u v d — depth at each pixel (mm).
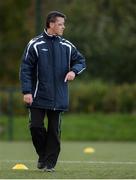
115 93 68312
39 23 53000
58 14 23531
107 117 61875
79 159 34406
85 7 84750
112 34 84000
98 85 69438
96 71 85438
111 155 38031
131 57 83938
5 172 23953
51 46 23547
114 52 84500
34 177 22234
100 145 49375
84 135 58906
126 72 84625
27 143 51750
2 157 36531
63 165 28406
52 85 23516
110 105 68125
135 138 58469
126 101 67812
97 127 60125
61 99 23594
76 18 84938
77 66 23609
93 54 85062
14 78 90062
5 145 48906
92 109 68062
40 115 23656
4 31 90188
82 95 68125
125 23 82562
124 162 31172
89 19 84750
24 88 23312
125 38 83125
